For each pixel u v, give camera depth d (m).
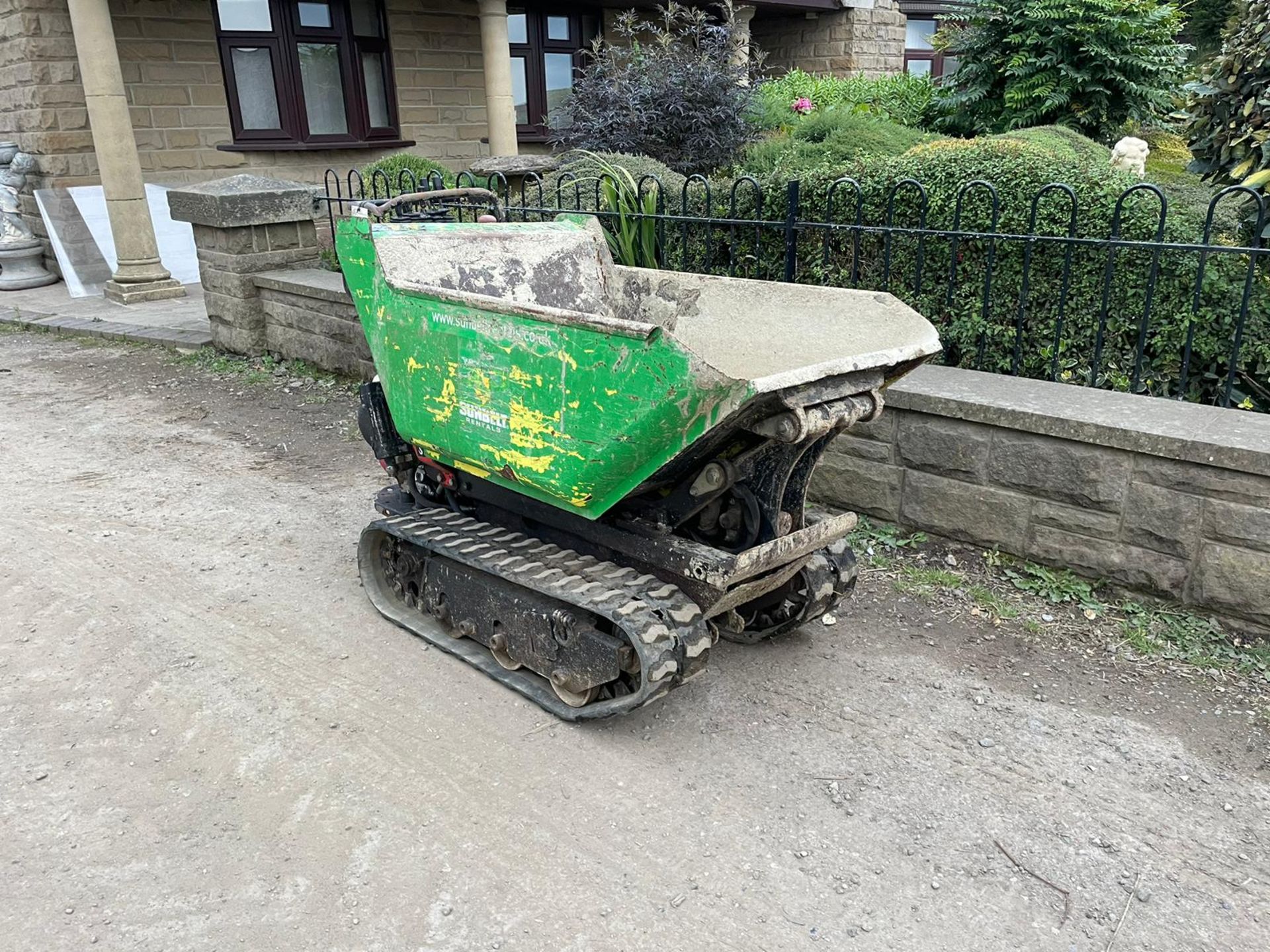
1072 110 10.21
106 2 9.82
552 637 3.36
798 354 3.45
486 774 3.14
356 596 4.33
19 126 11.45
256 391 7.61
